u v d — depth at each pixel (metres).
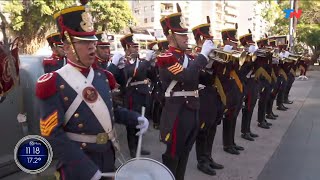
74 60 2.18
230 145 5.38
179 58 3.44
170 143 3.47
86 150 2.19
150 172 2.06
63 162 2.09
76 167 2.05
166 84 3.50
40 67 4.23
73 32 2.12
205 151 4.60
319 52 26.55
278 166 4.77
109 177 2.26
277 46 8.02
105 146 2.25
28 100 4.06
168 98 3.50
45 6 14.85
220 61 4.02
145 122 2.38
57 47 4.27
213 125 4.59
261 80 6.65
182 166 3.59
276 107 9.15
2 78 3.16
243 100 5.55
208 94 4.31
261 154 5.30
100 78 2.29
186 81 3.30
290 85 9.70
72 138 2.17
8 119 3.90
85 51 2.15
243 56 4.67
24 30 15.70
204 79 4.23
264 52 5.95
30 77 4.11
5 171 3.87
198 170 4.62
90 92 2.17
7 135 3.89
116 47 11.04
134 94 5.10
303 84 15.25
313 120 7.59
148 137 6.18
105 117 2.23
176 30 3.38
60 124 2.08
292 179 4.31
